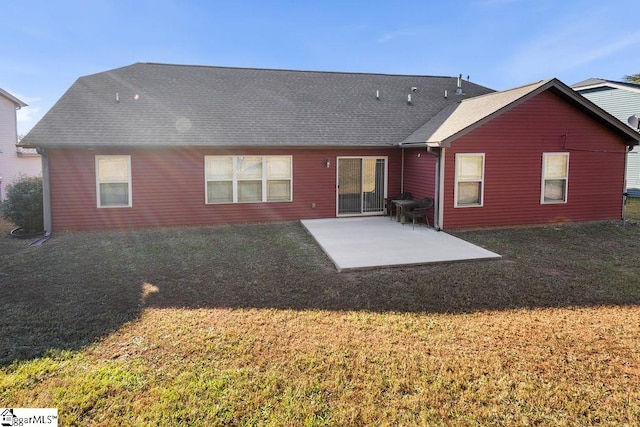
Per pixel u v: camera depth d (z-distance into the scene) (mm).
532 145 11312
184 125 11781
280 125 12578
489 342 4531
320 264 7828
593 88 20750
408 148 12875
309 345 4465
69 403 3406
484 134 10922
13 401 3430
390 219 12750
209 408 3365
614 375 3867
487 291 6223
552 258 8211
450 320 5141
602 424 3188
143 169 11320
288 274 7164
